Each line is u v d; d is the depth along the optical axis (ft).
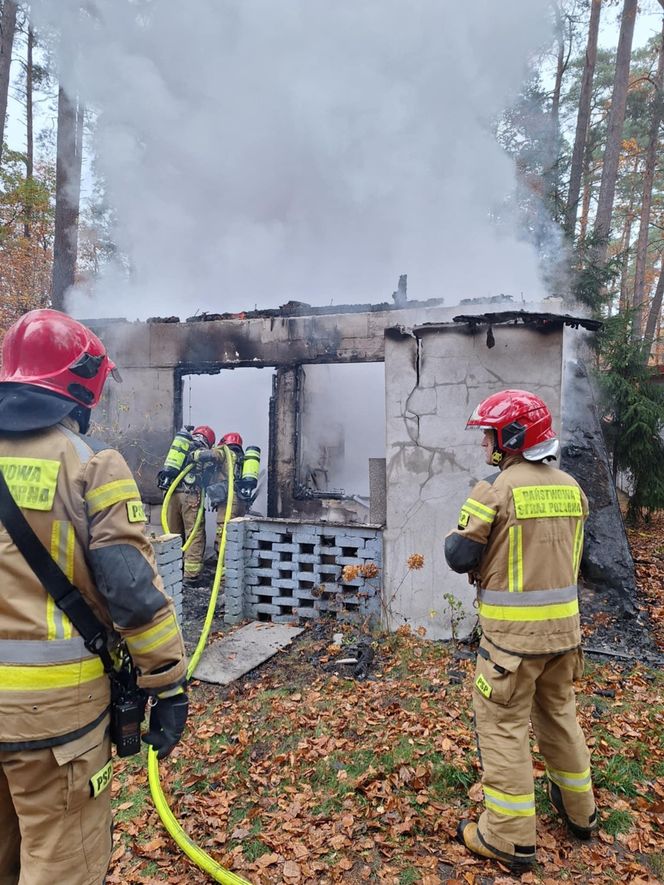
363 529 16.10
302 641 15.49
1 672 4.72
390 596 15.89
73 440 5.24
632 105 57.67
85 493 5.04
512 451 8.04
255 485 21.66
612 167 41.19
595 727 11.23
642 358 30.22
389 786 9.49
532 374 14.64
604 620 17.08
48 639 4.84
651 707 12.09
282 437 23.49
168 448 24.40
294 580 16.89
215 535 24.86
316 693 12.72
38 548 4.88
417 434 15.56
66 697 4.86
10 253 44.93
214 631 16.55
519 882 7.50
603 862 7.86
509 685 7.45
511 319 14.53
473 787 9.30
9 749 4.68
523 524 7.56
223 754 10.61
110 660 5.22
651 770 9.92
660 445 29.14
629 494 32.89
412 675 13.48
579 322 14.47
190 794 9.51
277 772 10.10
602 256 34.68
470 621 15.26
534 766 9.83
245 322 23.43
